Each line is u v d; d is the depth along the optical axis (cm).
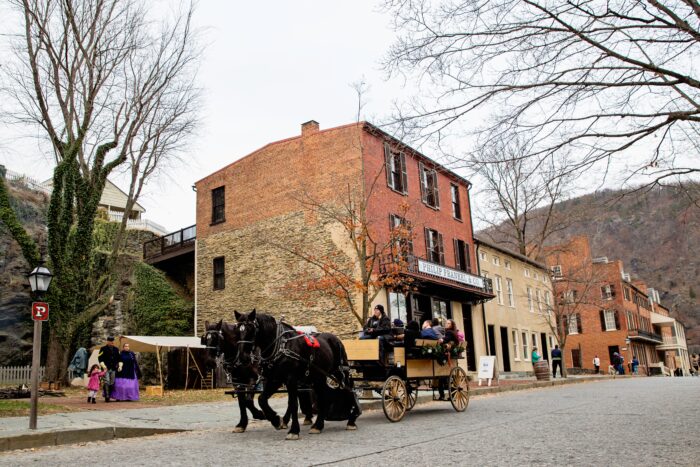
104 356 1667
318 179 2589
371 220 2317
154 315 2912
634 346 5906
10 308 2770
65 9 2139
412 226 2206
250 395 1085
